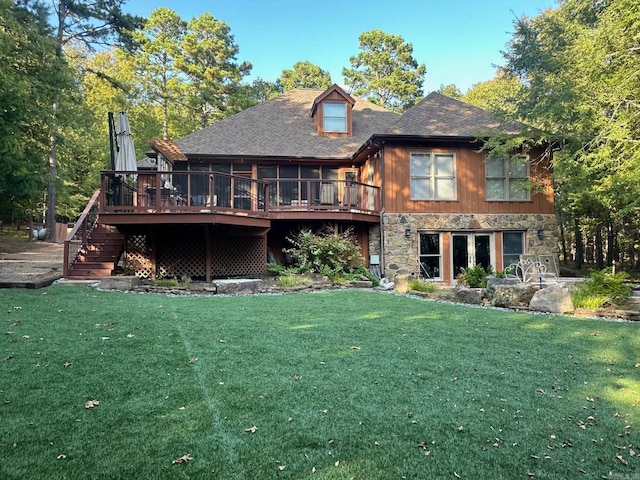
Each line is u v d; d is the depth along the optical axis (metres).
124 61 28.14
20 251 15.63
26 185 14.01
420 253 13.23
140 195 10.70
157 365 4.02
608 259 17.36
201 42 29.20
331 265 11.77
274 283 10.45
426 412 3.19
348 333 5.45
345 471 2.41
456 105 15.02
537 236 13.71
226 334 5.21
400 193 13.06
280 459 2.52
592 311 7.04
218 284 9.10
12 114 13.28
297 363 4.21
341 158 14.82
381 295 9.06
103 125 27.62
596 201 13.77
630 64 11.36
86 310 6.28
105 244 11.12
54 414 2.98
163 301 7.46
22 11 15.72
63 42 19.86
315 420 3.01
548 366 4.30
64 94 17.80
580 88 12.33
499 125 13.56
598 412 3.26
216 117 30.52
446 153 13.34
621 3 10.72
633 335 5.57
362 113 18.36
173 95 29.00
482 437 2.84
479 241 13.59
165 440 2.68
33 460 2.42
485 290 8.30
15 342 4.55
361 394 3.49
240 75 30.94
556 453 2.66
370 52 41.53
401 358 4.46
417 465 2.49
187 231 11.35
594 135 12.24
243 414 3.07
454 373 4.05
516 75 16.42
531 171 13.82
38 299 7.02
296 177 15.08
